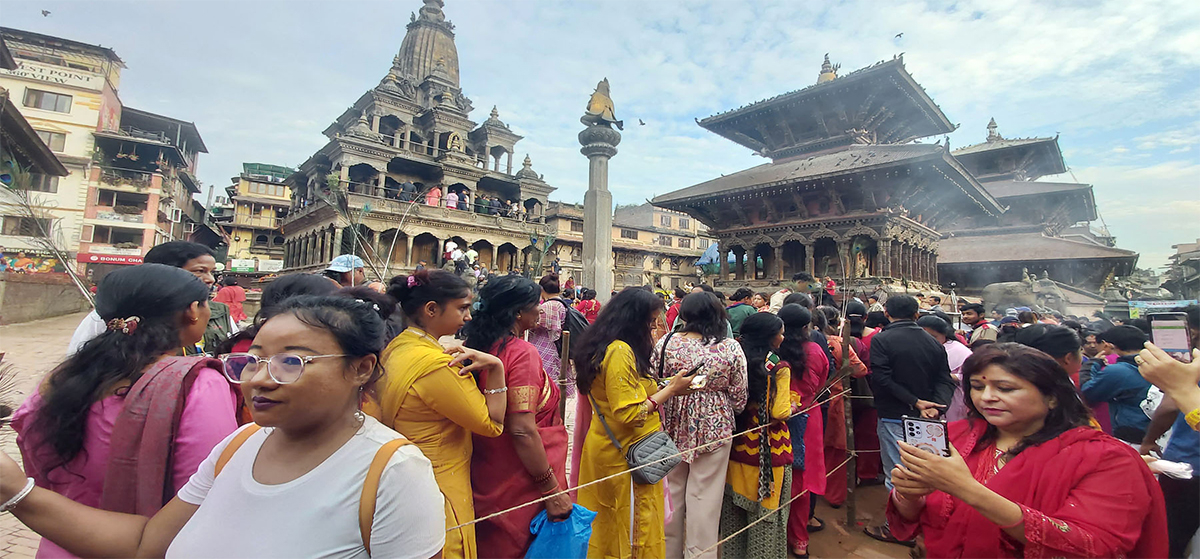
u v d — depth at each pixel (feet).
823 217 90.94
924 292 92.38
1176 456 10.95
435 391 8.65
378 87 134.41
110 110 124.47
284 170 206.18
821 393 16.33
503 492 10.27
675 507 13.48
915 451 7.46
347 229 105.19
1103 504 6.91
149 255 12.86
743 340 14.62
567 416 30.37
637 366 11.37
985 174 148.66
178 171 143.84
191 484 5.92
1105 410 15.21
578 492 12.26
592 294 35.94
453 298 9.68
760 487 13.53
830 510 19.10
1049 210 128.36
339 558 5.15
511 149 157.99
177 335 7.77
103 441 6.76
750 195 98.07
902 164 77.15
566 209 167.53
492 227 128.26
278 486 5.28
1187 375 8.14
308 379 5.25
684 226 212.43
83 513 5.82
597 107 38.60
